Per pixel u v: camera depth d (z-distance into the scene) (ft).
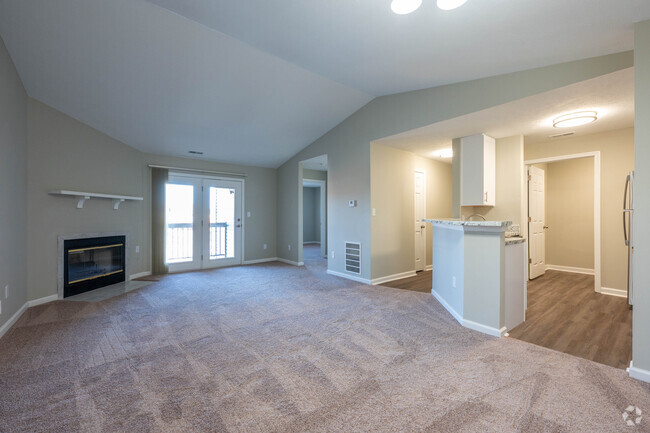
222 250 20.35
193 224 19.10
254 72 11.53
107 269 15.01
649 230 6.41
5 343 8.28
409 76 11.02
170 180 18.24
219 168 20.17
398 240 16.81
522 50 8.17
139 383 6.36
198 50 10.02
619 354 7.73
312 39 8.71
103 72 10.50
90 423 5.13
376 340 8.51
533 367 7.02
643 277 6.48
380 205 15.81
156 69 10.66
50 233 12.16
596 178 13.88
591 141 13.98
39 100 11.65
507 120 11.81
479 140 13.67
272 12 7.49
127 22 8.57
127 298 12.70
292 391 6.09
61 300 12.38
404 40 8.09
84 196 13.00
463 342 8.38
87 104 12.25
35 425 5.07
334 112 15.69
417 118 12.89
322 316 10.48
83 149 13.53
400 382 6.40
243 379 6.52
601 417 5.29
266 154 19.86
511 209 14.05
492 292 8.93
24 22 8.21
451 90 11.63
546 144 15.33
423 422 5.17
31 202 11.42
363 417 5.31
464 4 6.12
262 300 12.41
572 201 18.84
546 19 6.56
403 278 16.85
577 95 9.50
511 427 5.04
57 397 5.86
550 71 9.13
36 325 9.62
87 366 7.06
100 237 14.37
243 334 8.93
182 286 14.76
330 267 17.85
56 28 8.51
